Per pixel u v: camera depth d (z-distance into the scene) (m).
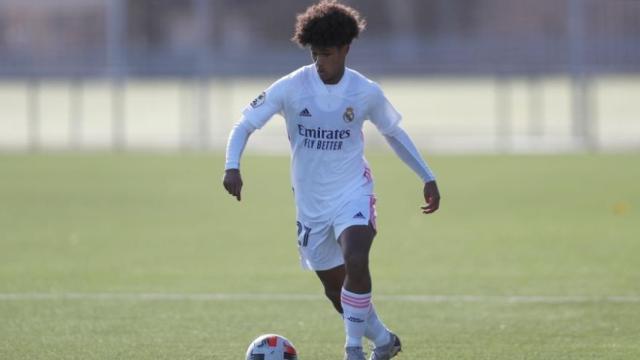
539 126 105.69
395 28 105.69
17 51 107.81
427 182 25.44
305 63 105.81
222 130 112.31
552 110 122.25
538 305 34.41
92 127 121.19
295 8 105.56
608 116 116.62
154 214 59.69
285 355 24.45
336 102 24.08
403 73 105.75
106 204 64.06
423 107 127.94
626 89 127.50
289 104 24.28
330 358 27.83
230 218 57.97
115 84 105.12
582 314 32.94
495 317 32.66
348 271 23.47
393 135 25.27
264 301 35.38
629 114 117.88
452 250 46.38
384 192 69.50
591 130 98.94
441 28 104.94
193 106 109.44
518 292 36.62
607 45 99.88
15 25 108.00
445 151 98.06
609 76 109.56
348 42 23.64
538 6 102.50
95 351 28.36
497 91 128.38
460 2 104.25
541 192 68.38
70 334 30.41
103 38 107.31
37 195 68.50
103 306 34.53
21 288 37.72
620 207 60.38
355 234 23.67
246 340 29.72
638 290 36.66
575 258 43.69
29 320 32.31
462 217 57.47
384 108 24.80
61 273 40.88
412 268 41.91
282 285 38.31
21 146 105.06
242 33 106.00
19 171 83.88
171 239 50.28
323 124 24.11
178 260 44.16
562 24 101.94
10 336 30.16
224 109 118.62
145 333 30.58
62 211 60.88
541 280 38.88
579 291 36.62
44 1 107.56
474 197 66.25
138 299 35.75
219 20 105.81
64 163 90.19
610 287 37.28
